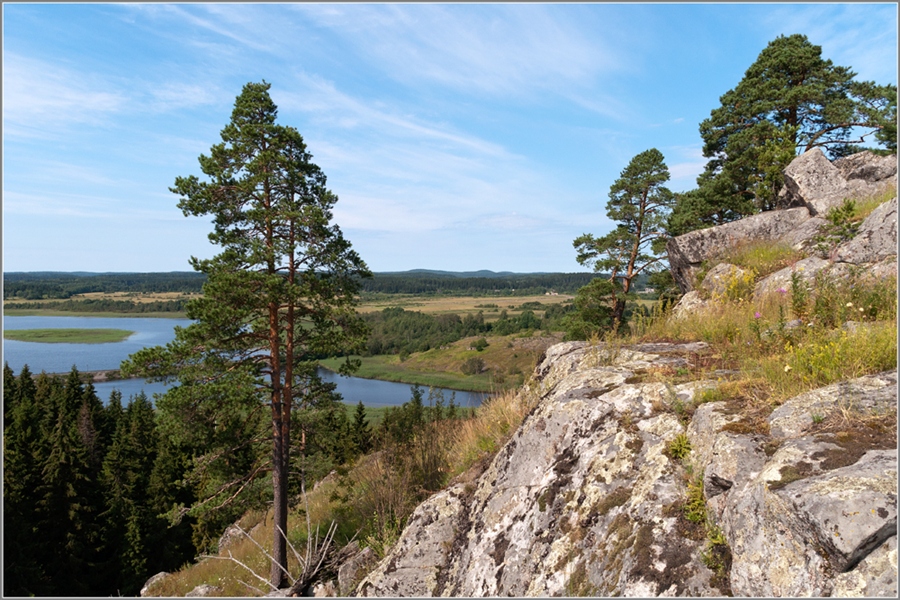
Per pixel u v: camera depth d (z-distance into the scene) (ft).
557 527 13.10
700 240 39.40
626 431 13.80
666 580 9.67
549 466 15.19
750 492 9.28
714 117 72.02
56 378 221.66
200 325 45.01
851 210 30.04
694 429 12.53
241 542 61.57
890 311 17.38
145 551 98.94
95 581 98.78
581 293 78.79
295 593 26.40
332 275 51.37
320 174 53.06
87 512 101.35
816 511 7.90
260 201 48.14
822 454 9.22
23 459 99.45
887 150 56.95
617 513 11.87
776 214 38.68
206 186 46.55
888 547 7.34
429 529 18.28
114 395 201.98
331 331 49.90
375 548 24.13
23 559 83.61
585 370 18.62
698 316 24.31
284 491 47.29
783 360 14.19
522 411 22.53
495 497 16.39
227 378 45.39
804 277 25.93
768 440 10.61
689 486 11.19
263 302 44.86
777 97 62.54
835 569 7.68
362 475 39.68
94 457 141.69
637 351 20.59
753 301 24.61
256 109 49.06
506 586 13.24
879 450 8.89
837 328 16.10
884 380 11.32
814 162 40.42
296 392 51.26
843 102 59.21
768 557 8.55
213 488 57.36
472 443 24.63
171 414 45.19
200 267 46.44
